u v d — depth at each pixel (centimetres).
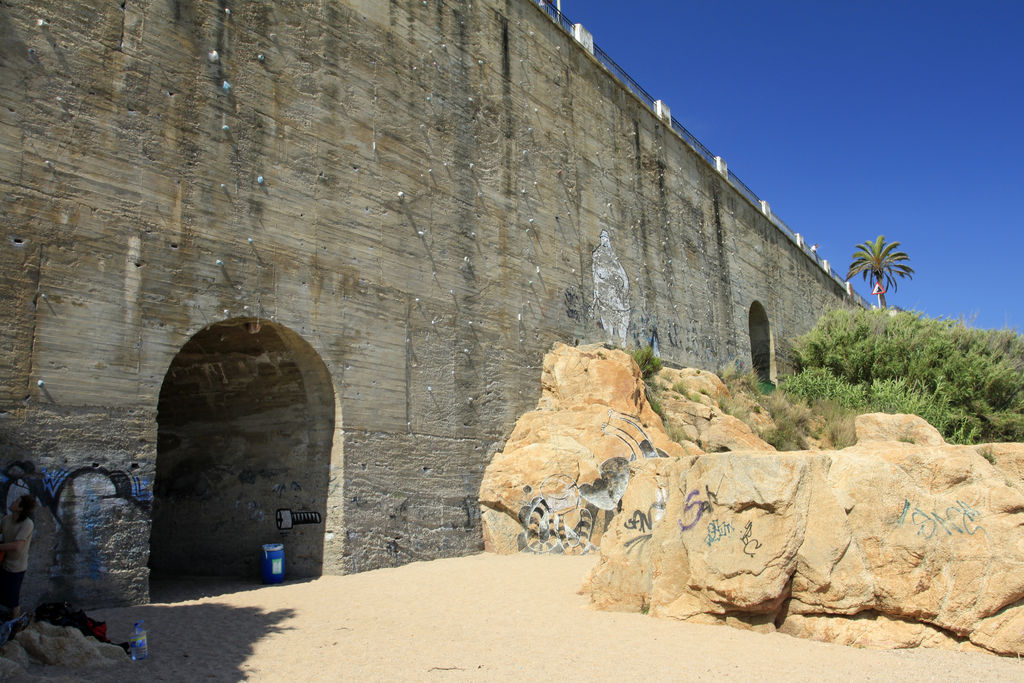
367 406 1220
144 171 963
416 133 1437
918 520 721
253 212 1091
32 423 809
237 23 1123
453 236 1488
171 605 891
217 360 1187
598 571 910
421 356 1354
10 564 632
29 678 536
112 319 899
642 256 2247
